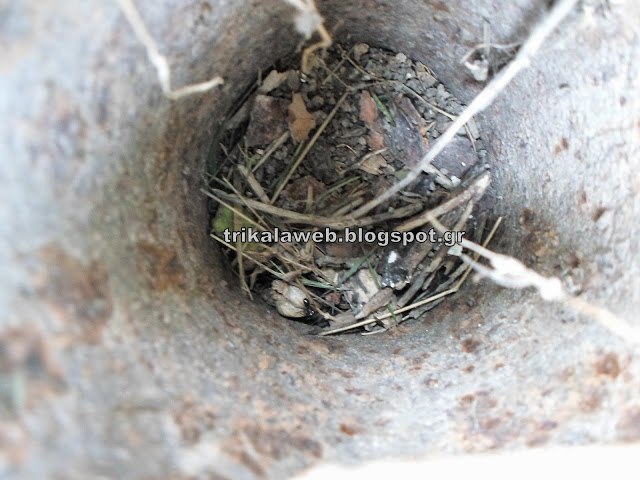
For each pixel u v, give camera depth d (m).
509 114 0.14
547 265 0.12
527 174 0.13
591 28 0.10
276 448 0.09
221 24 0.11
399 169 0.16
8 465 0.06
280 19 0.13
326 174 0.16
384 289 0.15
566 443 0.09
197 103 0.12
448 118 0.16
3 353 0.06
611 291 0.10
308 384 0.11
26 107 0.07
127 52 0.08
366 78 0.16
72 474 0.06
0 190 0.07
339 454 0.09
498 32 0.12
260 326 0.13
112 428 0.07
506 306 0.12
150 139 0.10
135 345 0.08
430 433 0.10
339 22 0.14
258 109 0.15
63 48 0.07
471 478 0.08
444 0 0.12
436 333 0.14
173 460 0.07
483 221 0.15
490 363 0.11
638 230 0.10
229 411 0.09
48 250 0.07
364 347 0.14
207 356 0.10
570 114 0.11
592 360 0.09
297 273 0.15
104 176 0.09
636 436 0.08
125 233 0.09
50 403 0.06
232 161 0.15
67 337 0.07
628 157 0.10
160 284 0.10
